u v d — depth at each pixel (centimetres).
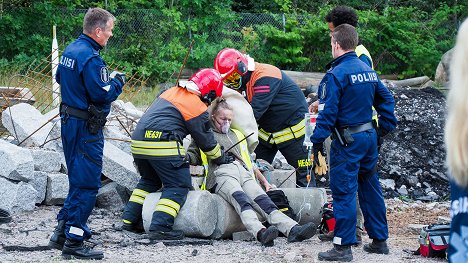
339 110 1257
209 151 1422
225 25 4366
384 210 1336
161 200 1389
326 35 4425
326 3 4775
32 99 2173
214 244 1398
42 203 1670
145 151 1395
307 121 1453
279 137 1700
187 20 4266
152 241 1372
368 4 4916
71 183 1207
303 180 1720
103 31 1215
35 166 1669
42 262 1180
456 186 546
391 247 1438
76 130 1195
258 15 4441
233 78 1617
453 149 533
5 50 4003
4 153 1573
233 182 1430
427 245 1305
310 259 1262
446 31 4709
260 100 1620
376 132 1300
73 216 1206
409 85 4134
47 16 4009
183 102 1398
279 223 1398
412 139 2420
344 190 1253
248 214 1381
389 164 2341
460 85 534
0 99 2122
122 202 1691
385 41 4628
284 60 4362
